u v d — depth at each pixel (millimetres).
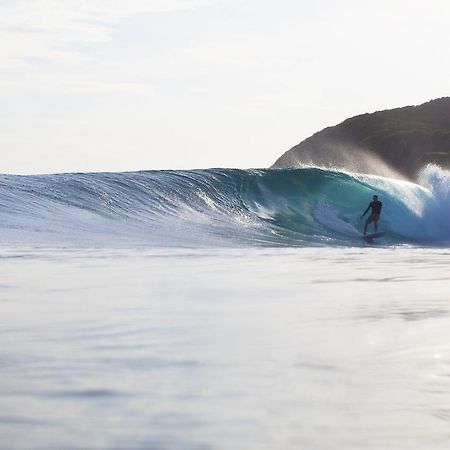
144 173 36844
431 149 122625
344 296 11719
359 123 130000
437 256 22344
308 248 28828
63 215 30641
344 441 4656
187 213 34875
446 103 138500
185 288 12750
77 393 5609
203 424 4910
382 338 7926
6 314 9656
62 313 9750
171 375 6207
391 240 36469
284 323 8953
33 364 6586
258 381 6031
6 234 25938
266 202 37656
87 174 35688
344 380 6090
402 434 4812
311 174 39312
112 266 17094
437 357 6988
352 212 38250
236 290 12508
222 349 7324
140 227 31453
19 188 32281
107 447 4434
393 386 5914
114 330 8422
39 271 15719
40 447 4414
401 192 38844
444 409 5344
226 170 38562
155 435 4668
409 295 11867
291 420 5035
